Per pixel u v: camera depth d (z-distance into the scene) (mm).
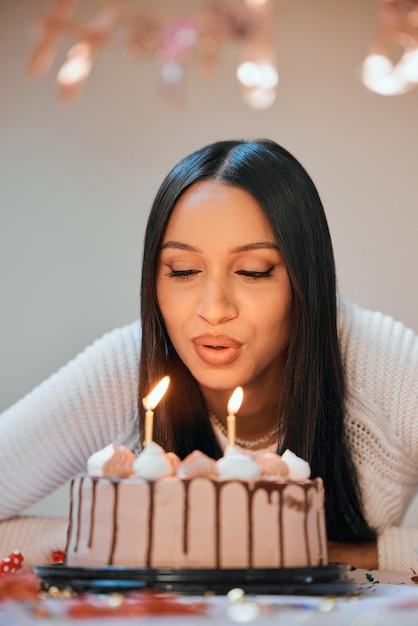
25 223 3881
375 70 2340
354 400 1992
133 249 3846
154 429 1925
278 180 1777
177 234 1744
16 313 3838
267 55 2266
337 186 3820
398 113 3818
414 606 1165
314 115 3859
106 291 3832
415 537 1914
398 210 3785
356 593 1319
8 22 3980
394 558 1887
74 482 1413
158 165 3883
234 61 3861
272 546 1316
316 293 1821
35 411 2084
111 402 2072
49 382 2127
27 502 2104
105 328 3818
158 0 3871
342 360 2010
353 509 1938
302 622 1071
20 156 3910
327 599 1226
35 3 3971
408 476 2062
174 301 1763
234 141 1859
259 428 2008
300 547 1342
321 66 3873
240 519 1308
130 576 1251
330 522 1931
